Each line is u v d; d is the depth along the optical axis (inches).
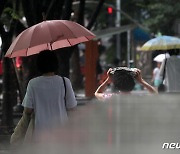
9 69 868.6
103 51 3102.9
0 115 1027.3
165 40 895.1
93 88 1235.9
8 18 923.4
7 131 812.0
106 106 211.3
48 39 407.2
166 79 738.2
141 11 2412.6
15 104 1061.1
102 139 200.2
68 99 381.4
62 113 375.9
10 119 866.1
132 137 197.9
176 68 729.6
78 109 220.1
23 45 408.2
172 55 805.9
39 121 369.4
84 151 201.2
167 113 202.1
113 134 199.5
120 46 2834.6
